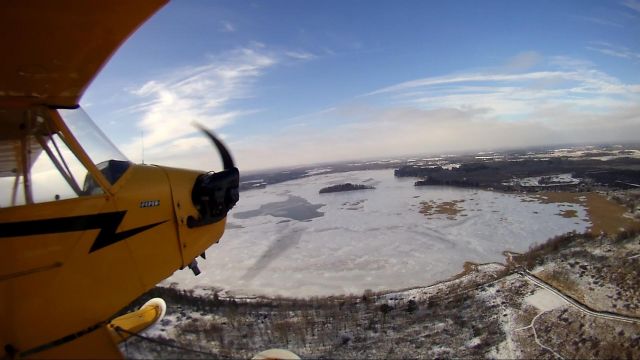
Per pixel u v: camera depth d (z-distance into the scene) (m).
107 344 3.24
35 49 2.68
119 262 3.36
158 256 3.75
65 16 2.51
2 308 2.80
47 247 2.93
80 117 3.44
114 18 2.64
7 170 2.94
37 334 2.96
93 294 3.18
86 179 3.23
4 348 2.86
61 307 3.02
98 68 3.03
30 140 3.06
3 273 2.78
